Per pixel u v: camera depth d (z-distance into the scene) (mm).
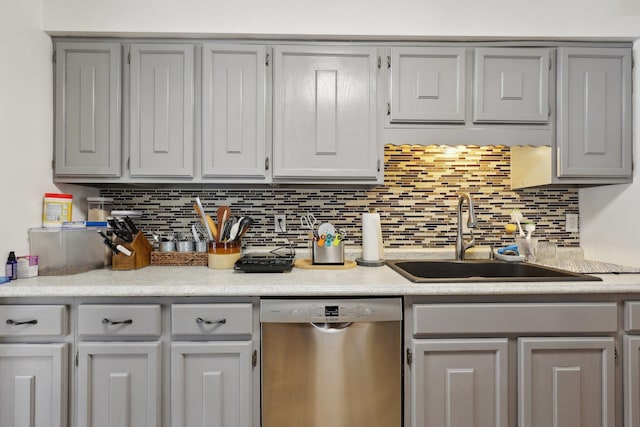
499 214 1879
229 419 1222
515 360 1237
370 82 1548
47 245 1416
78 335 1226
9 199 1326
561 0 1539
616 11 1533
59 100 1518
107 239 1494
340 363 1231
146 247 1639
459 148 1878
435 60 1554
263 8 1517
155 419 1204
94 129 1517
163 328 1235
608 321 1228
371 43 1564
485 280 1271
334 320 1213
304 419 1231
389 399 1230
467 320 1219
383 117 1557
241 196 1856
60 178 1530
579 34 1530
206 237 1799
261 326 1234
